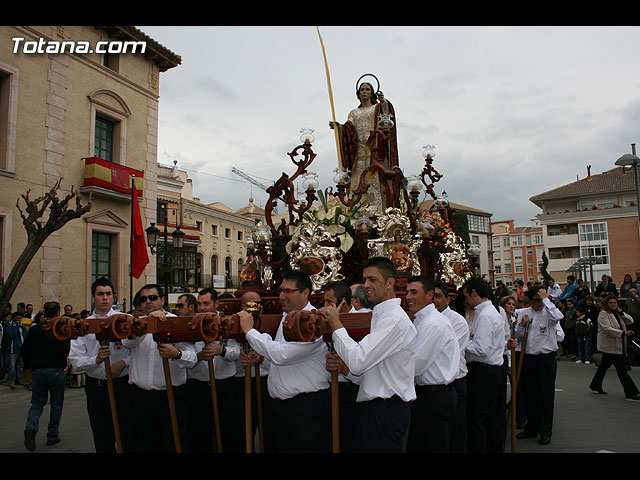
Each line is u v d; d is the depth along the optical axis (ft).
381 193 23.44
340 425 14.58
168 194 125.08
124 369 15.28
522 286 56.95
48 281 53.72
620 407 27.58
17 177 51.49
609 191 139.74
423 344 12.94
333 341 10.89
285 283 12.67
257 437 20.81
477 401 16.98
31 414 22.00
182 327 11.64
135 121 66.69
